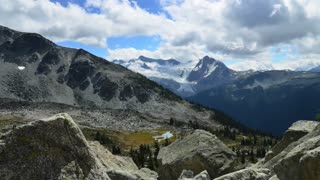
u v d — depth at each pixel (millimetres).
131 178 22234
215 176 34094
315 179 16562
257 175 21016
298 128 34500
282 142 34812
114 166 32188
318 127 29297
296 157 18844
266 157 35000
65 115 13547
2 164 11883
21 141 12359
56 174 12273
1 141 12359
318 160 16453
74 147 13086
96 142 36906
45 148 12531
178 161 35281
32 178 11938
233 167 35250
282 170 19578
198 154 35312
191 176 26719
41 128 12719
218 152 35719
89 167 13117
